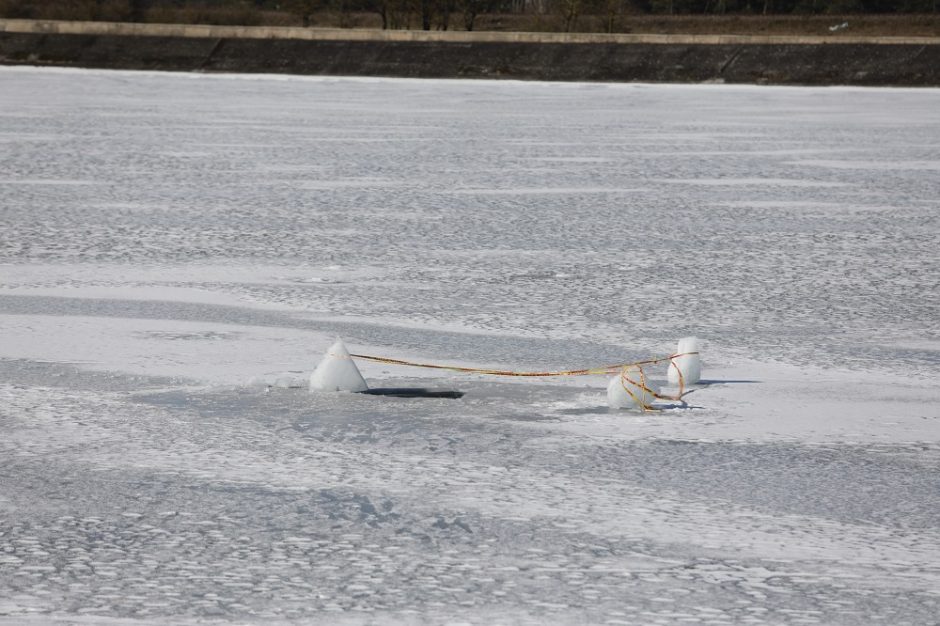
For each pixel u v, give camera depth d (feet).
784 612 54.44
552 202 197.77
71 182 214.28
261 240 160.35
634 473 73.15
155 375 94.89
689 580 57.77
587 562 59.88
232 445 77.97
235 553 60.70
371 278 135.95
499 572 58.59
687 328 113.80
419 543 62.13
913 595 56.34
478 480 71.61
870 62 544.21
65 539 62.28
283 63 583.58
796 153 276.00
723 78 550.36
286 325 112.78
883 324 116.16
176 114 361.30
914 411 87.10
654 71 558.97
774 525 64.90
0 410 85.35
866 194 209.97
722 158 264.93
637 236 166.50
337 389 90.84
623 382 87.66
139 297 124.47
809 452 77.46
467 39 585.63
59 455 75.61
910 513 66.85
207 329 110.93
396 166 244.83
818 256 151.53
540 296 127.24
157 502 67.67
